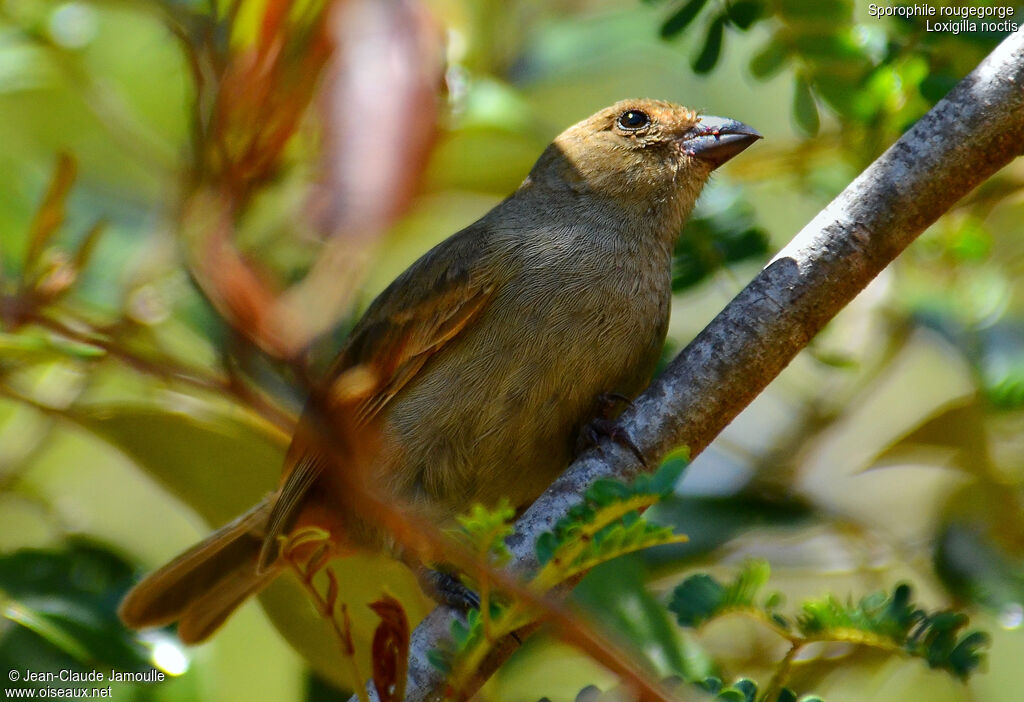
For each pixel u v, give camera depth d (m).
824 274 5.83
